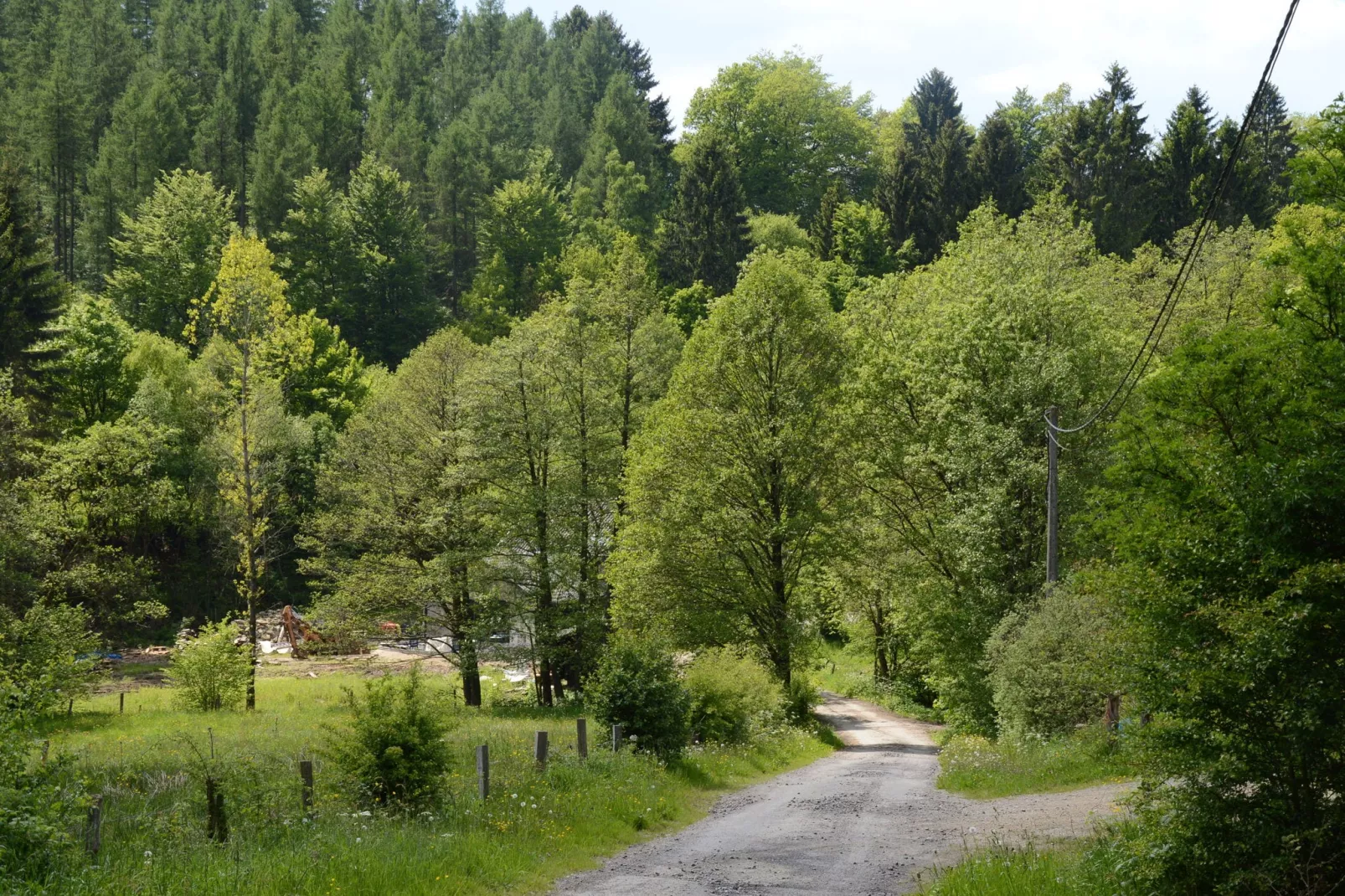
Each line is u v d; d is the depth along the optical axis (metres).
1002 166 81.00
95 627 56.25
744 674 29.41
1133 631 9.21
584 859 13.46
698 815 17.83
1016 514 32.31
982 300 35.22
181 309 89.31
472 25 169.38
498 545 42.12
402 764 14.52
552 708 39.09
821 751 31.11
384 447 44.03
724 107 118.19
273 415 42.25
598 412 42.25
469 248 116.38
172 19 137.00
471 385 41.38
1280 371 9.88
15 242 59.69
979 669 31.19
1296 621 7.90
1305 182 10.87
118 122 109.81
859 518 38.41
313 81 125.06
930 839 14.63
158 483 51.00
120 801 14.91
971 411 33.69
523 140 135.25
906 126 117.62
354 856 11.30
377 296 96.62
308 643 49.09
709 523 35.91
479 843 12.73
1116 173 73.69
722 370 37.69
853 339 40.62
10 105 113.19
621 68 155.88
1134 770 9.08
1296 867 7.66
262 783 15.15
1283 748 8.07
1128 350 35.31
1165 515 9.94
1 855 9.48
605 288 44.16
